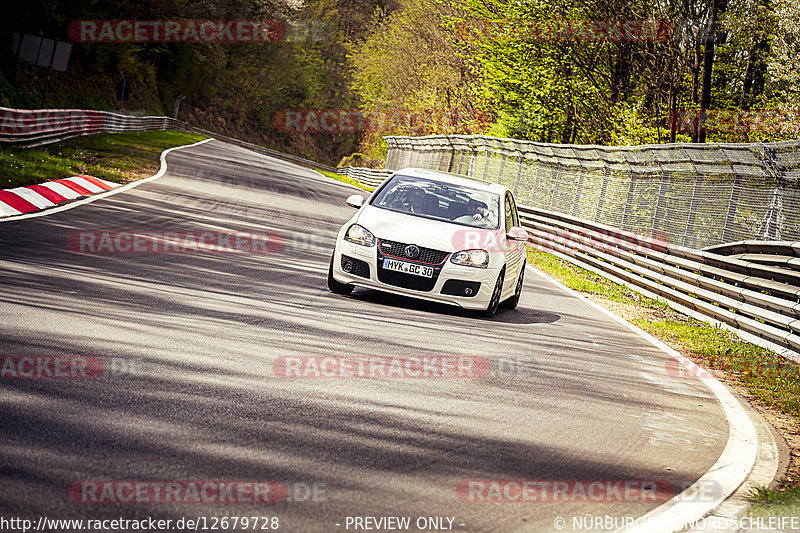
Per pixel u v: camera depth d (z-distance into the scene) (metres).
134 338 11.34
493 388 11.66
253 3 163.38
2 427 7.31
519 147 51.62
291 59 181.62
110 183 34.75
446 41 106.44
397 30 131.62
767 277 20.19
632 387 13.37
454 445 8.75
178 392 9.17
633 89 66.44
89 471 6.65
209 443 7.69
